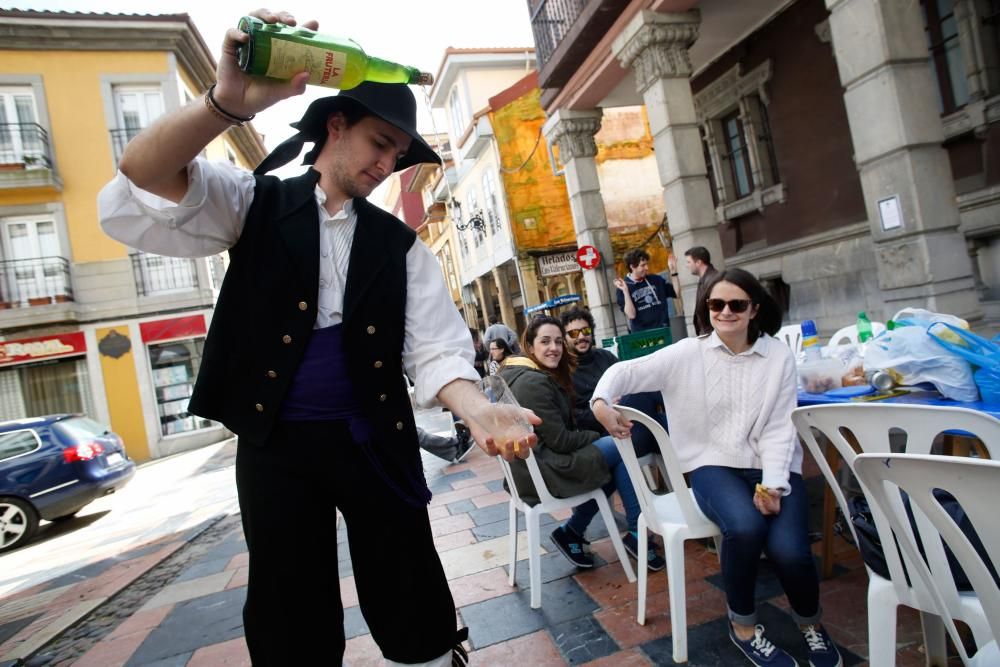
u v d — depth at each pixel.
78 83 14.09
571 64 8.34
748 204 9.08
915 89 4.23
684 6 6.48
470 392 1.27
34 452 7.03
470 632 2.58
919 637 2.04
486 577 3.18
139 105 14.48
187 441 14.60
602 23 7.18
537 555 2.73
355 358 1.31
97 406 14.09
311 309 1.28
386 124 1.29
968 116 5.82
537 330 3.11
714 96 9.43
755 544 1.97
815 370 2.54
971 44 5.75
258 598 1.30
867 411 1.66
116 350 14.23
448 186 20.61
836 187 7.65
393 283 1.37
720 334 2.29
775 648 1.99
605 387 2.38
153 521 6.70
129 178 1.07
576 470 2.75
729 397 2.28
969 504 1.11
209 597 3.62
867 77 4.37
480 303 23.17
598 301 9.30
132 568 4.59
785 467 2.07
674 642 2.11
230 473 9.48
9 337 13.64
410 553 1.38
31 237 13.92
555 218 17.02
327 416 1.32
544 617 2.61
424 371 1.36
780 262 8.71
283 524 1.30
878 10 4.21
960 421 1.50
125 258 14.36
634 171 16.62
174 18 14.23
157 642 3.04
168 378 14.66
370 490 1.34
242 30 1.00
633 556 3.12
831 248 7.80
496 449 1.17
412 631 1.36
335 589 1.38
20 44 13.68
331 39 1.10
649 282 6.59
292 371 1.28
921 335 2.13
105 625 3.45
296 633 1.29
